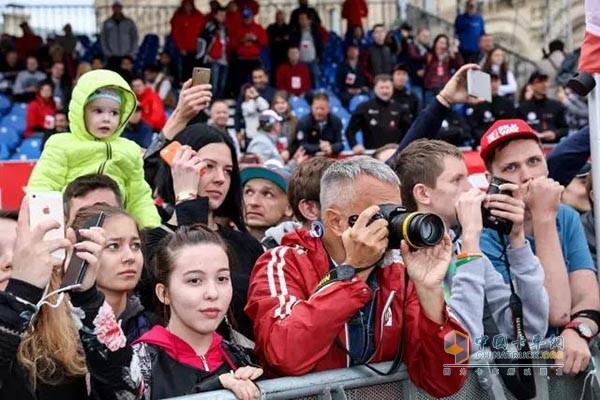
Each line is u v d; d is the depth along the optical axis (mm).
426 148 4922
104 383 3508
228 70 22109
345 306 3883
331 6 27609
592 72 5027
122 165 6457
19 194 12477
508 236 4633
